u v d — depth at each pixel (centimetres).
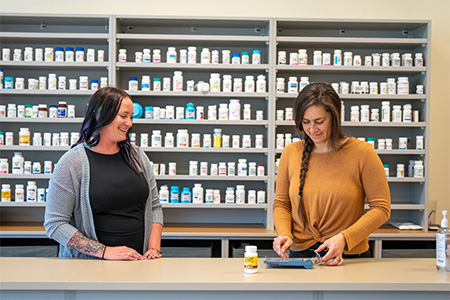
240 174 302
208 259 159
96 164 166
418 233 288
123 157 173
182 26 321
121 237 167
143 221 177
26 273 136
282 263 144
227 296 130
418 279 132
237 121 297
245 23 309
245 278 131
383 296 131
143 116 320
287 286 127
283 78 313
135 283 126
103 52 305
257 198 305
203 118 317
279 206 173
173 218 326
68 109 302
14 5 319
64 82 301
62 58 298
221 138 312
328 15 326
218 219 327
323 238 161
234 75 324
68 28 320
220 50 327
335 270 142
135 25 319
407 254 285
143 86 301
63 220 160
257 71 319
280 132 324
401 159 327
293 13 326
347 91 305
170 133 302
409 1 327
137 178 171
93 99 162
